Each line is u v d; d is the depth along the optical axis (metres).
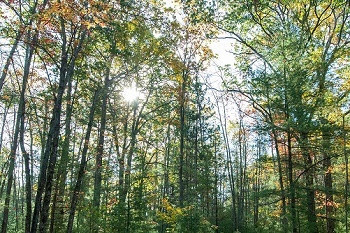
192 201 25.45
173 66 20.61
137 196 16.05
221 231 31.00
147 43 18.72
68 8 9.62
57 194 16.55
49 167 11.70
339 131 14.70
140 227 15.88
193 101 30.45
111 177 20.12
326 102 15.24
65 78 12.38
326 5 21.17
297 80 14.09
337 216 17.11
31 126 20.28
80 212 16.67
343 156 16.30
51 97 17.31
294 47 14.77
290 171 14.89
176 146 35.44
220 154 33.56
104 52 18.50
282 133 16.09
